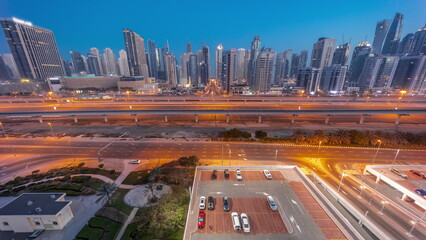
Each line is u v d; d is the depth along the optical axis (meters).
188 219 38.88
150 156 74.25
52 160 71.94
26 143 87.44
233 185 49.28
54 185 55.56
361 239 33.22
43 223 41.09
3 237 39.84
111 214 45.16
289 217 39.03
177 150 79.31
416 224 41.69
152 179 57.00
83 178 58.66
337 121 125.25
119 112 122.19
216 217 39.19
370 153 75.50
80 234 39.62
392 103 162.75
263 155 74.44
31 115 116.00
